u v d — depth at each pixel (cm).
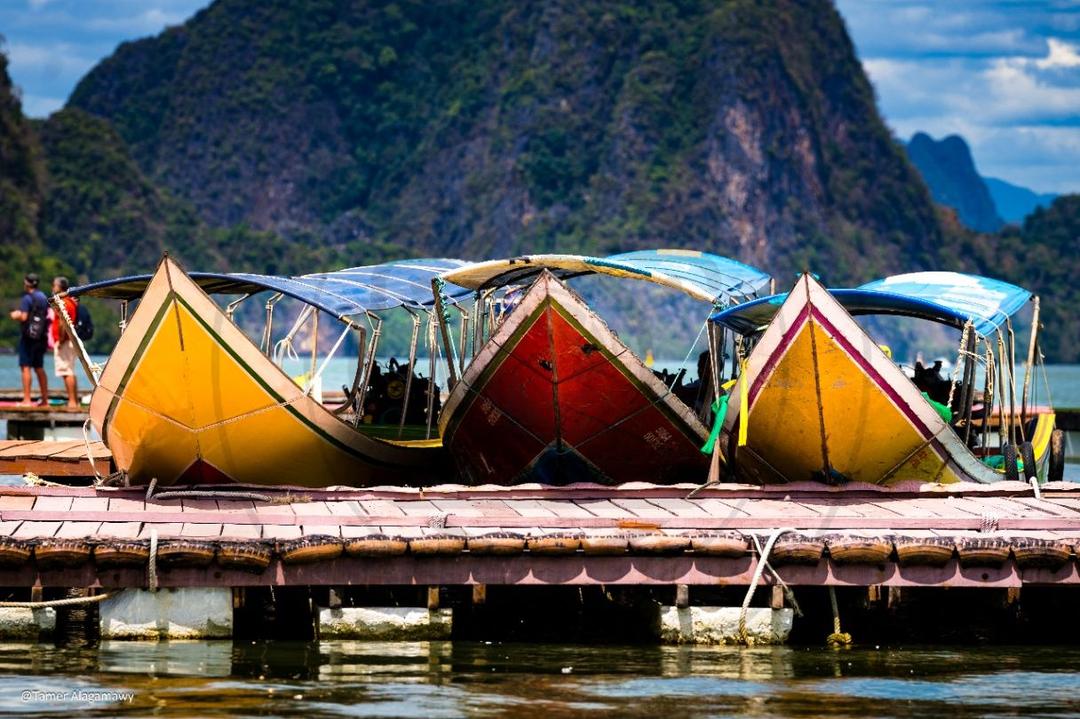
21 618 1914
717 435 2300
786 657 1930
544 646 1972
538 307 2297
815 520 2039
